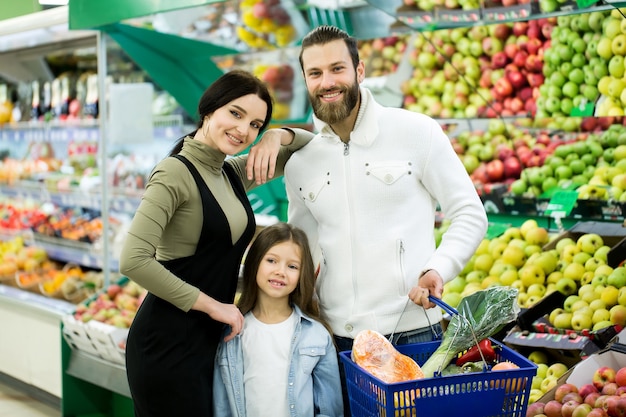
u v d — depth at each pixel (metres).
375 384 1.97
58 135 5.33
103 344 3.88
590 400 2.48
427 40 3.85
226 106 2.35
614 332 2.84
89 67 5.27
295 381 2.38
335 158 2.46
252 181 2.68
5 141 6.01
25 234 5.47
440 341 2.32
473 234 2.35
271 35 3.84
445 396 1.95
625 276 3.08
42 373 4.66
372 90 4.10
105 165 4.38
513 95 3.72
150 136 4.52
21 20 4.59
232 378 2.42
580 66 3.45
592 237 3.33
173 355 2.36
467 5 3.20
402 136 2.40
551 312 3.12
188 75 4.53
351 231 2.41
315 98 2.33
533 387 2.80
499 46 3.68
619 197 3.35
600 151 3.51
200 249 2.38
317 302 2.54
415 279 2.38
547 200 3.63
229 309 2.37
